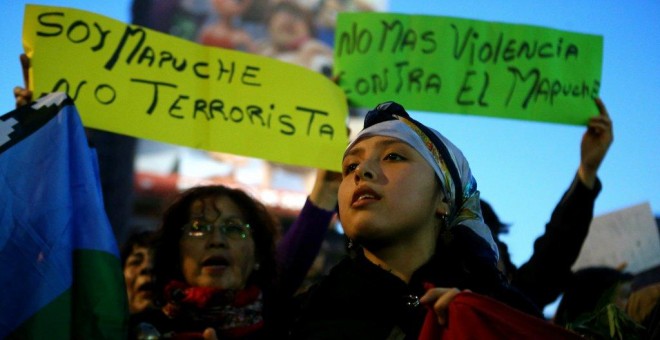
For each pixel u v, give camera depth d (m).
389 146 2.85
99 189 3.19
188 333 3.07
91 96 4.07
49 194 3.05
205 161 18.03
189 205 3.66
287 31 22.91
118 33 4.17
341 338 2.71
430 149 2.88
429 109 4.73
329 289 2.86
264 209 3.79
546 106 4.81
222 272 3.55
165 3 21.64
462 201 2.92
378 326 2.72
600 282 4.37
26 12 4.08
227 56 4.34
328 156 4.34
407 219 2.76
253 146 4.28
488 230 2.90
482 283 2.79
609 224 5.06
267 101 4.35
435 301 2.55
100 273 2.98
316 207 4.11
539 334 2.52
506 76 4.82
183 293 3.38
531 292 3.85
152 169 16.78
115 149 16.19
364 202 2.76
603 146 4.52
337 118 4.45
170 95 4.20
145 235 4.09
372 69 4.75
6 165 3.06
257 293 3.49
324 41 23.89
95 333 2.91
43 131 3.15
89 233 3.04
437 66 4.77
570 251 3.95
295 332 2.84
